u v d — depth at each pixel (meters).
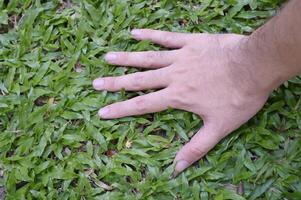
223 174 0.58
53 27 0.66
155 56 0.61
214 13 0.66
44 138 0.59
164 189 0.57
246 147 0.59
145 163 0.59
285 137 0.60
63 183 0.58
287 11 0.44
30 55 0.64
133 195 0.58
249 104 0.55
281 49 0.46
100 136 0.60
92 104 0.61
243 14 0.66
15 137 0.60
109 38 0.66
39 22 0.67
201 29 0.65
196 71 0.58
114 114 0.60
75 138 0.60
